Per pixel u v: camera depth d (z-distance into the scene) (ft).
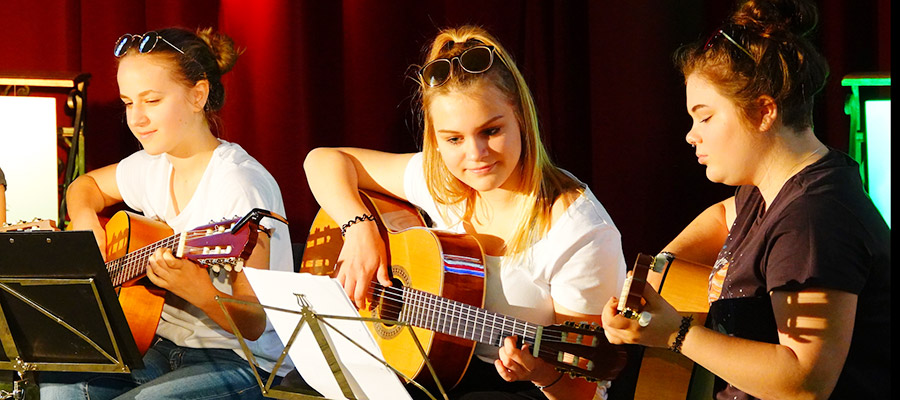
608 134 12.75
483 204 9.48
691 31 12.37
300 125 13.98
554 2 13.12
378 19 13.73
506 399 8.51
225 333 10.61
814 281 6.66
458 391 9.16
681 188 12.62
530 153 8.89
